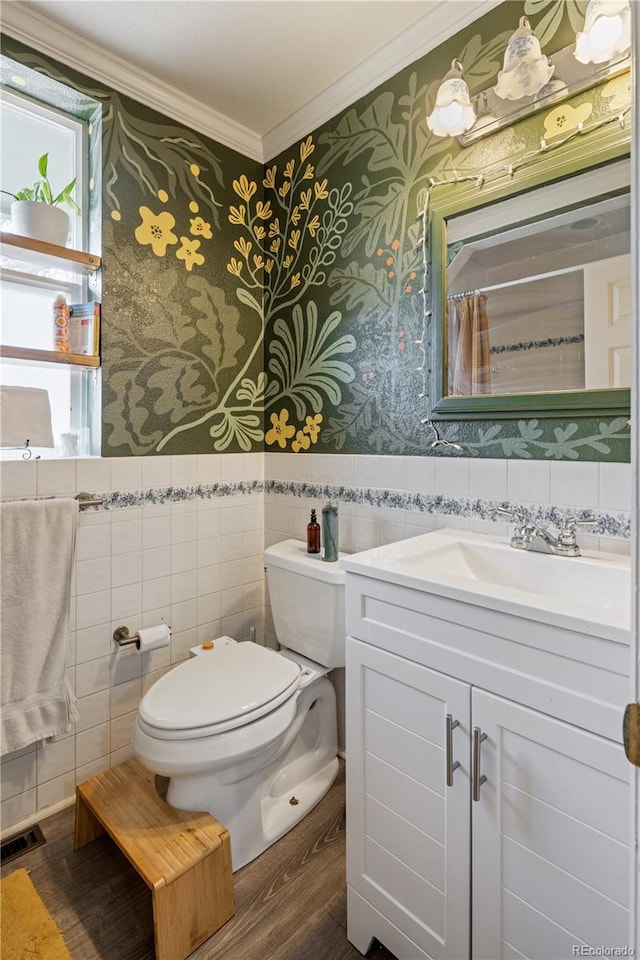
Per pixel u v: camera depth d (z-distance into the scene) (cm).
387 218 161
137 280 171
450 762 90
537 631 78
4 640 133
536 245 126
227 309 199
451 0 138
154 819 125
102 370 163
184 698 129
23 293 161
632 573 43
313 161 188
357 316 172
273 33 150
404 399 158
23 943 112
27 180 161
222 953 111
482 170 135
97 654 163
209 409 194
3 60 141
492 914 86
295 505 199
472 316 139
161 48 155
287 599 170
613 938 71
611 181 114
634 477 43
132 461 171
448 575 96
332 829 147
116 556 167
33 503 138
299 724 154
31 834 144
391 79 159
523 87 118
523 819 81
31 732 137
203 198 189
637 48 43
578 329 119
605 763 71
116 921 118
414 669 96
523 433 130
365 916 109
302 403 195
